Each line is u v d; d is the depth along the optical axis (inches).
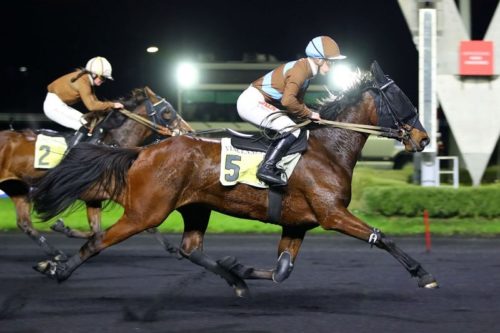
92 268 349.7
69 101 358.6
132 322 244.8
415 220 492.7
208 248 417.1
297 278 326.0
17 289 297.4
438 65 562.9
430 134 539.2
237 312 259.4
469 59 559.2
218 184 268.8
